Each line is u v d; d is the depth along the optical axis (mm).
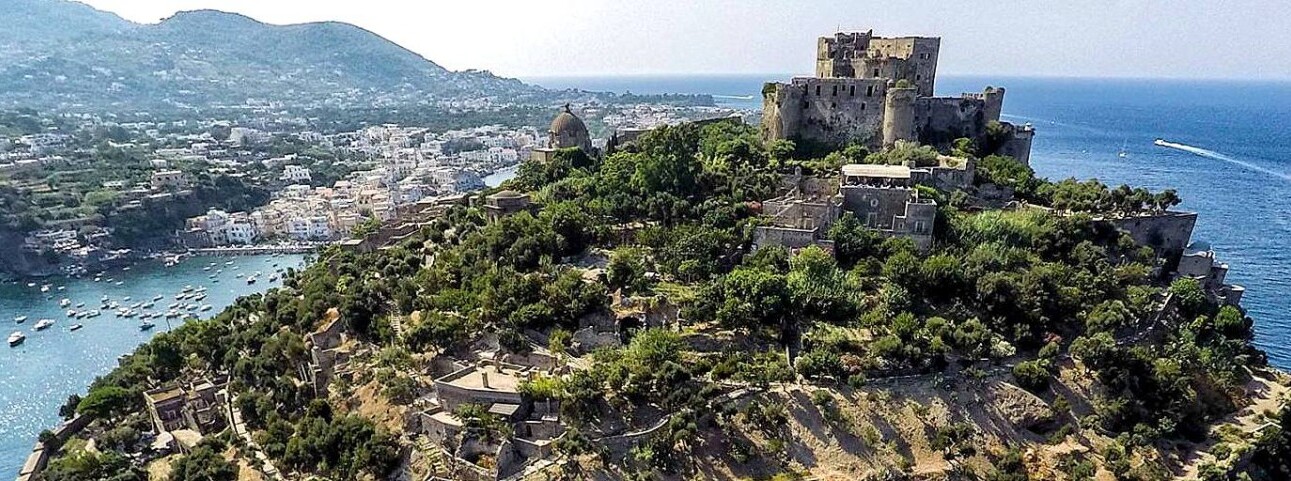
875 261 148875
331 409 134375
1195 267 182125
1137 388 133000
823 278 139625
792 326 135625
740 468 116312
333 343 153000
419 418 124312
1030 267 151375
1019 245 161375
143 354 196000
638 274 144625
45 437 165625
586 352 133500
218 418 156250
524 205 189125
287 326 168500
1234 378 143500
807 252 142250
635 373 119562
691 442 116750
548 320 136500
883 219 163250
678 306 139000
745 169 190125
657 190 180250
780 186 184000
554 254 157250
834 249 153250
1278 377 150625
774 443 118062
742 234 160250
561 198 190500
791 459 118000
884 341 127875
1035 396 129000
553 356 130125
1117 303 142250
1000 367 133125
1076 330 141625
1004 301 138250
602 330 136625
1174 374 132375
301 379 152875
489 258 158875
